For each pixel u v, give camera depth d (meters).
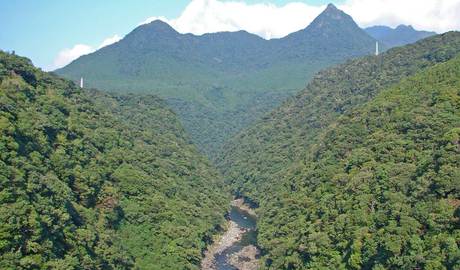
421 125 109.88
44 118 103.94
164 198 132.62
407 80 143.38
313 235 101.25
